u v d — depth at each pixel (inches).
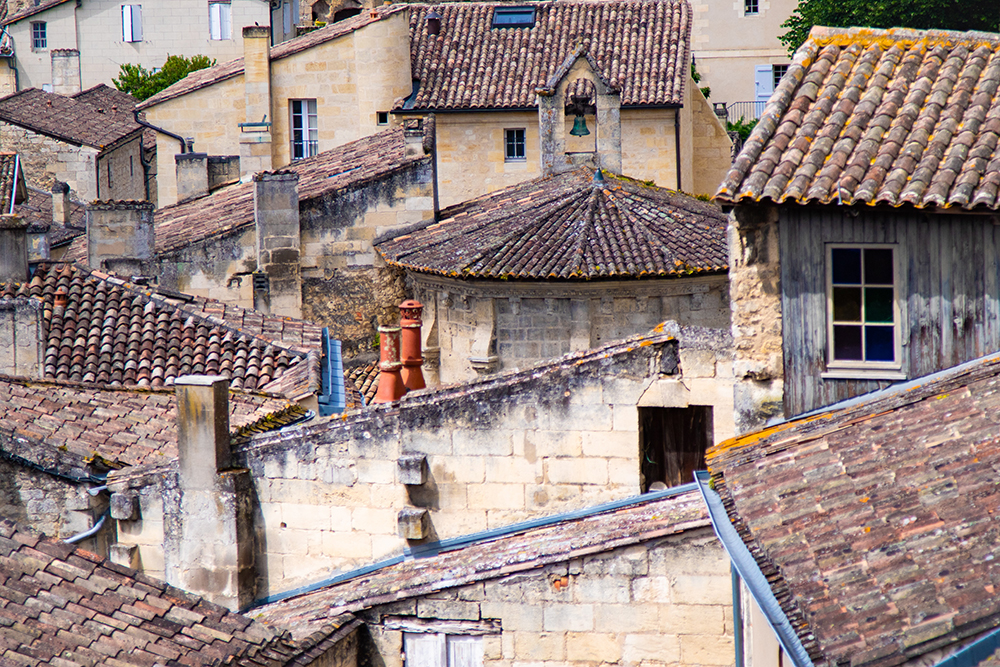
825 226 2684.5
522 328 5285.4
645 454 3230.8
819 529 2076.8
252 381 4685.0
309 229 6378.0
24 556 2792.8
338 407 4603.8
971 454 2130.9
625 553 2869.1
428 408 3282.5
